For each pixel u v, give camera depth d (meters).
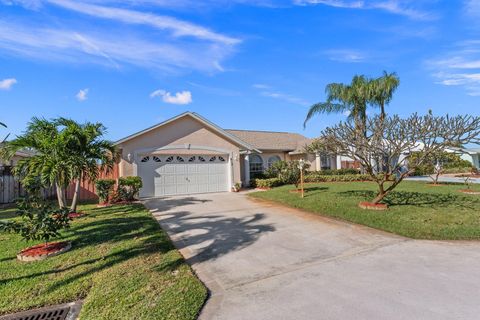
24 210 5.36
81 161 9.00
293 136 26.62
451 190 13.57
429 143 8.38
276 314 3.38
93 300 3.73
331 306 3.51
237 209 10.47
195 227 7.90
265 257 5.46
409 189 14.13
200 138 15.96
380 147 8.90
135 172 14.15
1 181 11.90
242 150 18.61
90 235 6.75
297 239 6.59
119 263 5.02
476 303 3.48
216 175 16.47
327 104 21.45
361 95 20.20
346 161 26.28
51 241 6.25
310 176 19.59
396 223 7.42
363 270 4.64
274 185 17.89
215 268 4.98
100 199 11.84
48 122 9.48
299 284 4.20
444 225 7.05
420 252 5.45
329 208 9.43
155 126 14.57
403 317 3.22
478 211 8.25
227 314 3.43
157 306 3.57
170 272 4.64
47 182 8.41
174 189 15.16
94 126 9.88
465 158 34.66
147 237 6.61
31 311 3.62
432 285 4.00
